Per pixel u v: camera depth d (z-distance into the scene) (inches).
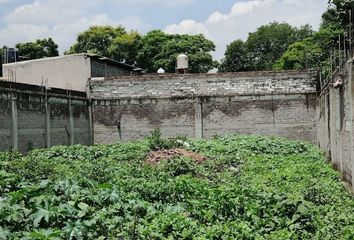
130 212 320.5
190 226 291.6
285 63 1884.8
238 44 2465.6
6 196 343.3
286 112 1063.0
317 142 1027.3
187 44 2066.9
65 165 637.3
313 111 1051.3
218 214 334.6
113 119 1122.0
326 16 964.6
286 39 2532.0
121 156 755.4
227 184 482.3
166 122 1103.0
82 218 294.7
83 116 1096.2
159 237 272.7
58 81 1199.6
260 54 2564.0
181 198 404.8
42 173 540.4
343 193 463.5
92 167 583.8
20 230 273.9
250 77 1075.9
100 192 345.4
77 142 1058.7
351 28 467.2
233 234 282.8
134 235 281.1
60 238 255.8
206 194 390.3
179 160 648.4
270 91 1067.3
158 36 2116.1
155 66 2048.5
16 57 1443.2
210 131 1087.6
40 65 1212.5
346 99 522.9
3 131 783.1
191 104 1094.4
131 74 1460.4
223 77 1085.8
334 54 687.7
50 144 937.5
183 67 1262.3
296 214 323.6
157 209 349.1
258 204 346.3
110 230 283.3
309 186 484.4
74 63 1187.9
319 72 1017.5
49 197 311.4
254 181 527.8
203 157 748.6
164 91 1105.4
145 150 823.1
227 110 1082.7
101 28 2225.6
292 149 863.1
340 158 593.0
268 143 887.1
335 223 330.6
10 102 804.6
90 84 1130.7
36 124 888.3
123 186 431.2
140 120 1112.2
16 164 588.7
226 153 805.2
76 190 341.4
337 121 627.5
